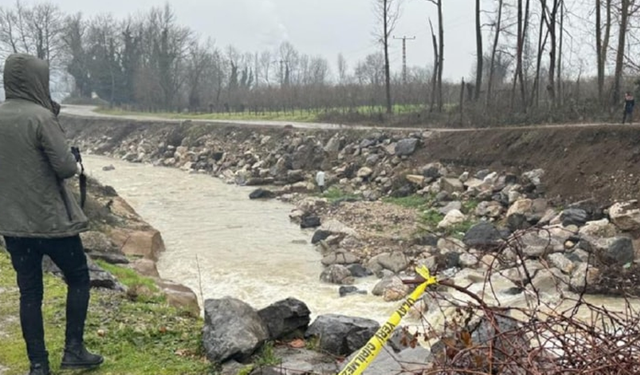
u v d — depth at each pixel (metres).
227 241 18.34
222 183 32.38
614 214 15.54
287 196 26.47
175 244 17.98
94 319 6.00
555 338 2.95
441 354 3.30
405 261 14.48
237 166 35.69
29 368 4.90
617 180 17.48
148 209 24.17
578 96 30.19
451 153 25.02
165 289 9.54
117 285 7.92
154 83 72.62
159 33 74.06
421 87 50.53
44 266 8.30
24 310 4.45
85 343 5.37
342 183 27.30
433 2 36.25
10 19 80.19
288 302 5.94
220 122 46.50
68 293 4.68
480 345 2.94
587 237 14.61
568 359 2.82
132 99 82.56
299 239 18.58
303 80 99.00
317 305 12.14
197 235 19.23
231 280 14.18
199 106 71.44
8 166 4.20
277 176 31.14
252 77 100.75
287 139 35.56
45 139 4.15
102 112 74.25
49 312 6.16
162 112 71.25
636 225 15.09
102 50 85.44
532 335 3.11
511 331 3.00
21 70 4.26
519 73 30.11
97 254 12.41
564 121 25.94
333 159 30.41
